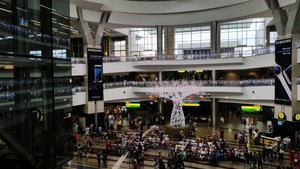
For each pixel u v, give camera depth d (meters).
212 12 27.80
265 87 22.55
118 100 28.34
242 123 28.06
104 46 39.06
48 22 5.38
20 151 4.39
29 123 4.77
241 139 19.42
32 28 4.97
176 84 22.89
